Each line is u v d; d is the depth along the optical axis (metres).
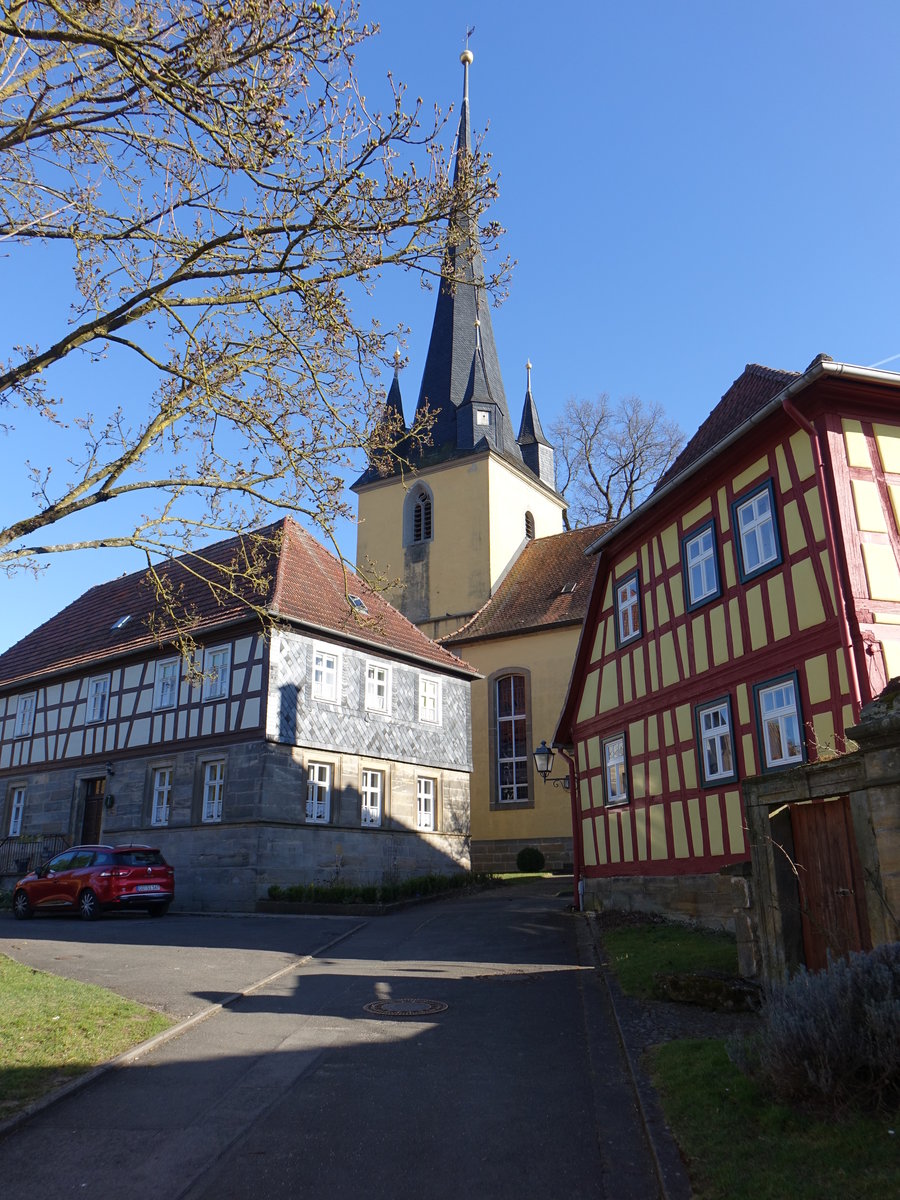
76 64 8.29
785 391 12.30
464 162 9.15
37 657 31.50
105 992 9.77
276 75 8.09
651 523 17.06
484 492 37.97
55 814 27.48
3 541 8.63
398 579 11.35
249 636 23.44
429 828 27.30
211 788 23.27
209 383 9.52
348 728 24.75
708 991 8.66
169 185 9.00
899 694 6.36
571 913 18.27
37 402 9.36
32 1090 6.53
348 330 9.76
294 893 21.09
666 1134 5.45
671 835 15.68
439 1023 8.80
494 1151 5.48
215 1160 5.40
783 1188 4.35
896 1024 4.94
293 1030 8.53
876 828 6.21
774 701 13.17
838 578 11.80
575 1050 7.73
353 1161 5.36
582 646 19.80
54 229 9.08
